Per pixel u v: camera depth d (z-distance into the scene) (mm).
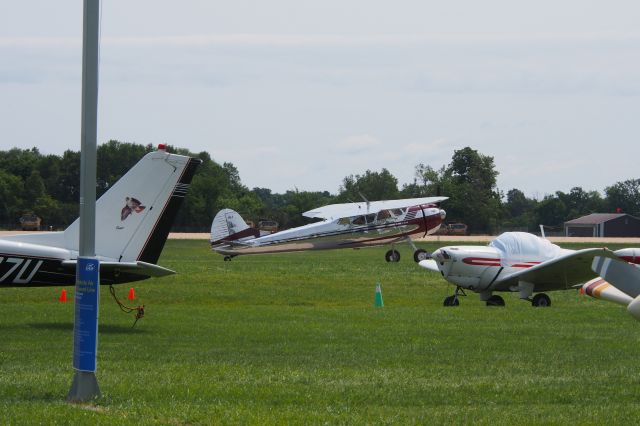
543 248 79438
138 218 59594
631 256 68062
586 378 39844
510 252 79062
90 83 34531
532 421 30750
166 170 60000
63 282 58469
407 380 39031
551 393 36219
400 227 157250
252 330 57594
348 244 158625
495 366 43188
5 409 31469
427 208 159500
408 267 129750
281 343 51531
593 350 48844
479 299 85062
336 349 48969
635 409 33031
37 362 43188
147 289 87438
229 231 159625
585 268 75125
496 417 31438
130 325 60094
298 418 30609
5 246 56906
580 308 75750
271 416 30922
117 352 47188
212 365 42812
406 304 81688
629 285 44375
